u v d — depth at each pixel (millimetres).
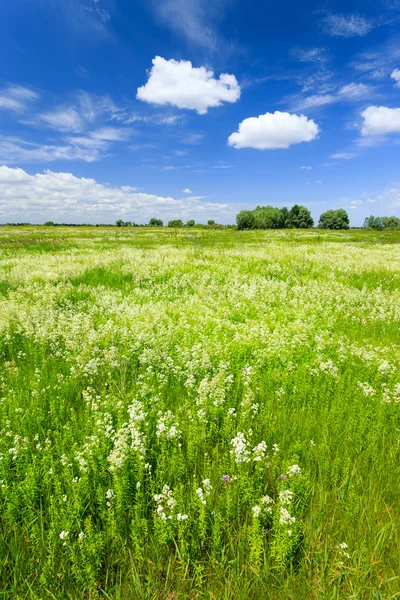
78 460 3471
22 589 2432
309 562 2600
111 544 2727
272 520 2949
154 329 7863
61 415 4367
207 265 16609
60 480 3285
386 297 11000
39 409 4383
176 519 2809
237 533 2846
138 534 2705
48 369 5840
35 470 3275
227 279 13750
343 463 3529
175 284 12875
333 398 5012
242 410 4480
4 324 7266
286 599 2377
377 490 3230
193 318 8750
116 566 2656
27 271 14398
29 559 2602
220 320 8602
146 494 3154
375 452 3666
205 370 5730
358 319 8969
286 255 20062
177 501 2934
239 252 22312
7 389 5035
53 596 2316
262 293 11516
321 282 13164
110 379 5367
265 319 9055
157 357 6055
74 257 19016
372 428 4090
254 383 5238
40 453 3619
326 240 40656
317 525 2879
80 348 6543
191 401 4762
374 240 40188
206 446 3863
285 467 3393
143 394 4746
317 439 4020
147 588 2418
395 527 2838
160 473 3295
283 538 2578
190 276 13922
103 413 4207
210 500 2957
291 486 3057
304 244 32688
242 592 2371
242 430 4023
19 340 7203
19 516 2992
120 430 3570
